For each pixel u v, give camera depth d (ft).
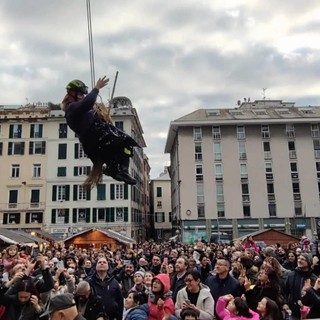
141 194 211.20
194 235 162.40
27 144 167.84
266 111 184.44
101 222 158.92
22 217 161.17
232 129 172.96
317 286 20.17
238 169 168.76
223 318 18.42
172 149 215.72
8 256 28.91
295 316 23.00
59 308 11.36
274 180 167.53
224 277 21.50
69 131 167.73
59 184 163.53
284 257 41.06
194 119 173.47
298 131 172.35
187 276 19.70
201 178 168.35
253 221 163.43
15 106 179.63
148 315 18.65
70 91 14.61
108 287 22.00
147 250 75.05
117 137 14.42
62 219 160.15
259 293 20.49
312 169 168.76
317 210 164.04
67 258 39.99
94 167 14.83
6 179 164.86
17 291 17.37
